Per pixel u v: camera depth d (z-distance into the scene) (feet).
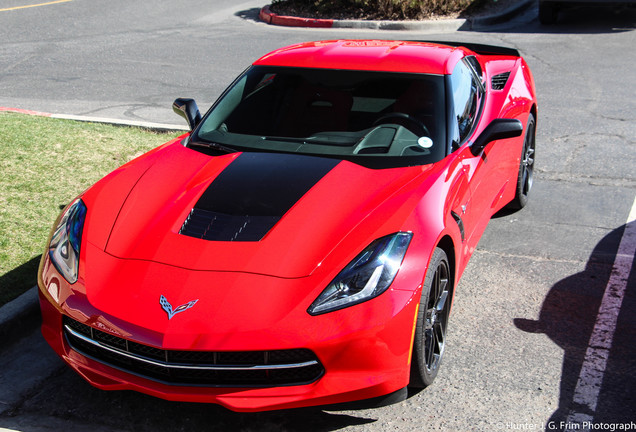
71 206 11.68
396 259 9.75
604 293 13.69
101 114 25.64
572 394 10.62
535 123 18.65
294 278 9.39
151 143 21.99
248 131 13.10
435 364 10.95
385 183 11.32
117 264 10.00
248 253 9.78
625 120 24.84
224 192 11.13
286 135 12.83
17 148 20.06
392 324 9.38
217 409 10.46
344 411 10.38
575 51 35.81
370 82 13.51
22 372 11.36
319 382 9.29
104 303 9.52
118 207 11.20
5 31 42.11
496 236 16.44
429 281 10.02
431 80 13.51
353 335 9.16
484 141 13.19
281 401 9.25
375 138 12.50
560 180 19.81
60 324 10.12
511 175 16.29
